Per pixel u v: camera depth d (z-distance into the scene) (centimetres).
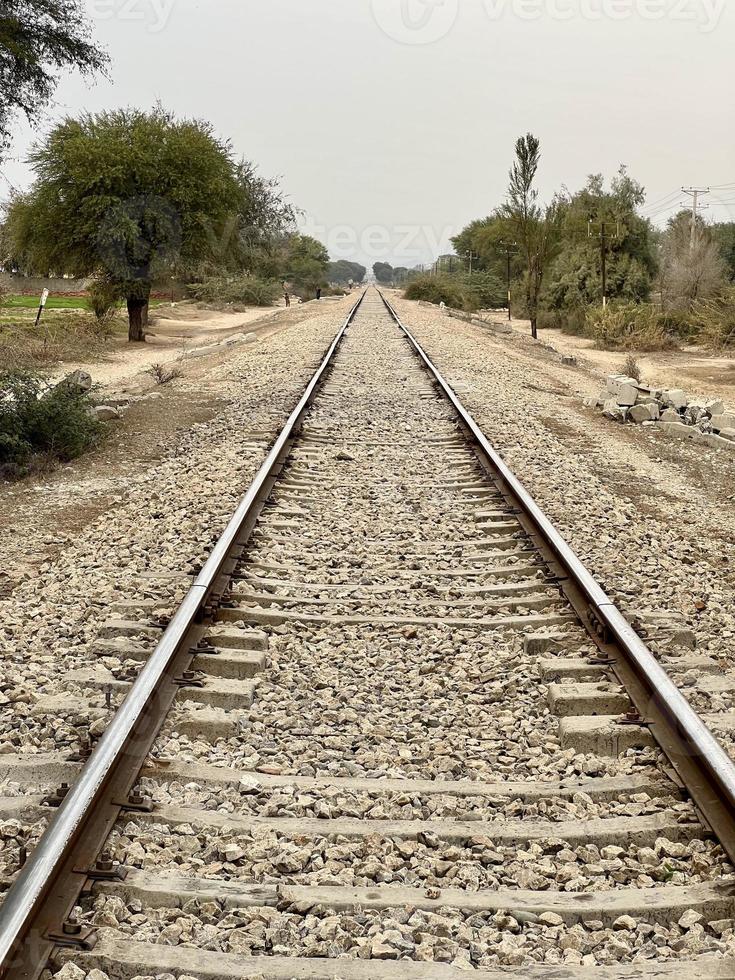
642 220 5756
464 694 582
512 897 389
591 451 1430
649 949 360
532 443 1412
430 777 491
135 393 2038
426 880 405
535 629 670
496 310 8181
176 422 1630
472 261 9812
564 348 4275
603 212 5756
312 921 373
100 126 3744
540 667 602
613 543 898
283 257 8438
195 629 639
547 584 747
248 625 669
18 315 3878
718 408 1775
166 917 375
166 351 3422
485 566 809
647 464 1371
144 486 1146
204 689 559
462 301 7369
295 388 1919
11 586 793
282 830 435
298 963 348
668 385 2717
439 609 709
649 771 484
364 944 360
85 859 394
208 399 1911
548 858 418
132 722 476
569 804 458
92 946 351
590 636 640
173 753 499
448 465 1201
